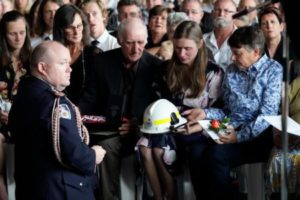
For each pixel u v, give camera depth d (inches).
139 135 210.8
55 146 157.5
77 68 225.8
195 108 209.0
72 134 159.2
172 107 203.6
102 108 218.5
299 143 185.9
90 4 269.3
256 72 201.3
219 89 210.1
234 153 198.7
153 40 291.1
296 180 183.6
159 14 287.6
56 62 163.8
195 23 209.2
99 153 180.7
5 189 211.2
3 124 219.8
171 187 205.5
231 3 283.1
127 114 213.6
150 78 214.8
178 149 206.8
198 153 202.2
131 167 214.4
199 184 201.9
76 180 163.3
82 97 220.8
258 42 199.8
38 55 164.1
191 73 209.2
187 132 201.3
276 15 250.8
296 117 199.5
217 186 197.8
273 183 188.4
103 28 271.7
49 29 280.1
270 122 183.6
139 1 338.3
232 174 213.9
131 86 214.8
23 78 167.3
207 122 204.1
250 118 201.5
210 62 213.2
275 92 199.8
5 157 212.4
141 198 217.2
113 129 212.8
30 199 162.4
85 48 230.2
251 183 204.7
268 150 200.4
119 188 214.8
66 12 230.4
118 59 217.5
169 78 211.2
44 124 157.2
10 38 233.8
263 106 199.2
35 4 286.8
